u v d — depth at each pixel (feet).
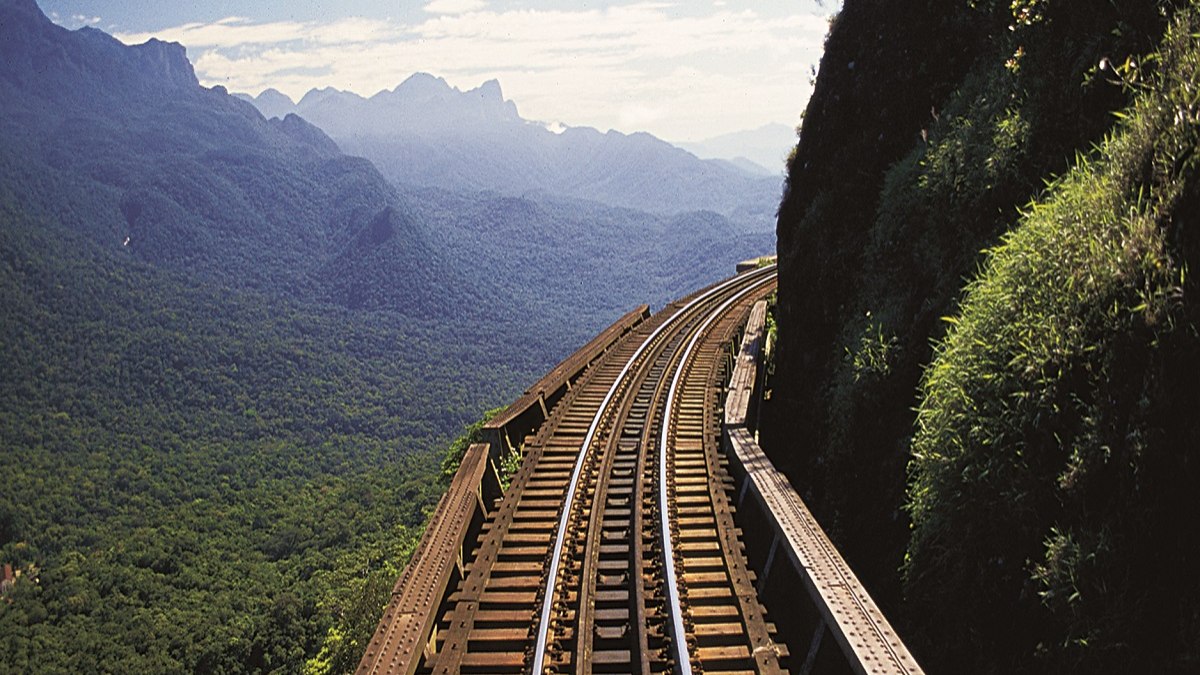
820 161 56.44
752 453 36.04
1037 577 19.22
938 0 47.42
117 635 339.16
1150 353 18.69
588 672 22.58
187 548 476.95
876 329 36.11
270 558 454.81
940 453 24.47
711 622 25.18
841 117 54.44
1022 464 21.29
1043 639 19.42
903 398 32.60
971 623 22.09
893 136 47.70
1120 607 17.30
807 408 46.47
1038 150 30.35
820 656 22.15
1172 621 16.51
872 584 29.68
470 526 32.68
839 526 33.96
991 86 36.32
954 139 36.09
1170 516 17.21
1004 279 25.50
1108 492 18.90
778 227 63.52
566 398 53.31
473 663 23.27
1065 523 19.84
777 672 21.42
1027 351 22.45
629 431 46.88
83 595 394.93
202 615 351.05
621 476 39.17
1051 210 25.62
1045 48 32.94
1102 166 24.84
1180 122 20.72
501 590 28.04
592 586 26.94
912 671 17.58
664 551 28.55
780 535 26.96
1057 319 21.95
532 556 30.53
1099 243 21.86
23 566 515.91
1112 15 28.91
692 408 51.24
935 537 24.04
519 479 38.06
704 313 94.73
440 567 25.49
